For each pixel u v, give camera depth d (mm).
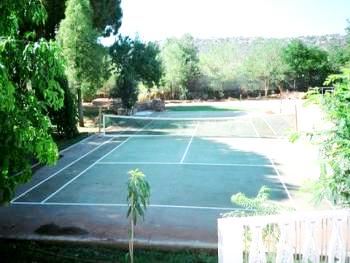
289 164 15883
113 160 17062
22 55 5352
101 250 8055
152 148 19906
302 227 4891
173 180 13555
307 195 11477
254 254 4598
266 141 21516
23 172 6340
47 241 8344
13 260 7367
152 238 8383
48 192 12133
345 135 4934
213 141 21844
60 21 26203
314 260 4809
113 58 32688
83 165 16078
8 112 5441
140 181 6402
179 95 55938
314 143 5172
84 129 26500
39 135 5965
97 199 11336
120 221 9445
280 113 32000
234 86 57031
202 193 11945
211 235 8562
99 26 29016
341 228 4863
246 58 59969
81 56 24672
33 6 5809
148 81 35719
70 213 10102
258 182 13188
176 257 7617
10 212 10211
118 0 31625
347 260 4961
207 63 57500
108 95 40625
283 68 56062
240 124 28531
